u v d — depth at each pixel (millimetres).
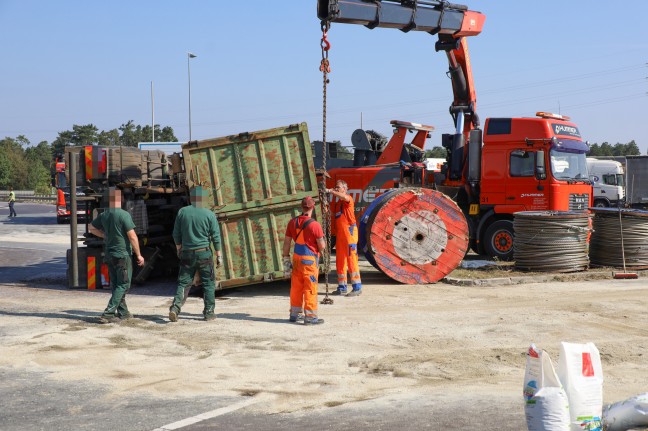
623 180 39562
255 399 6465
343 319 10320
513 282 13875
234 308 11555
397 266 13898
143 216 14031
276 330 9609
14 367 7707
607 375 7109
